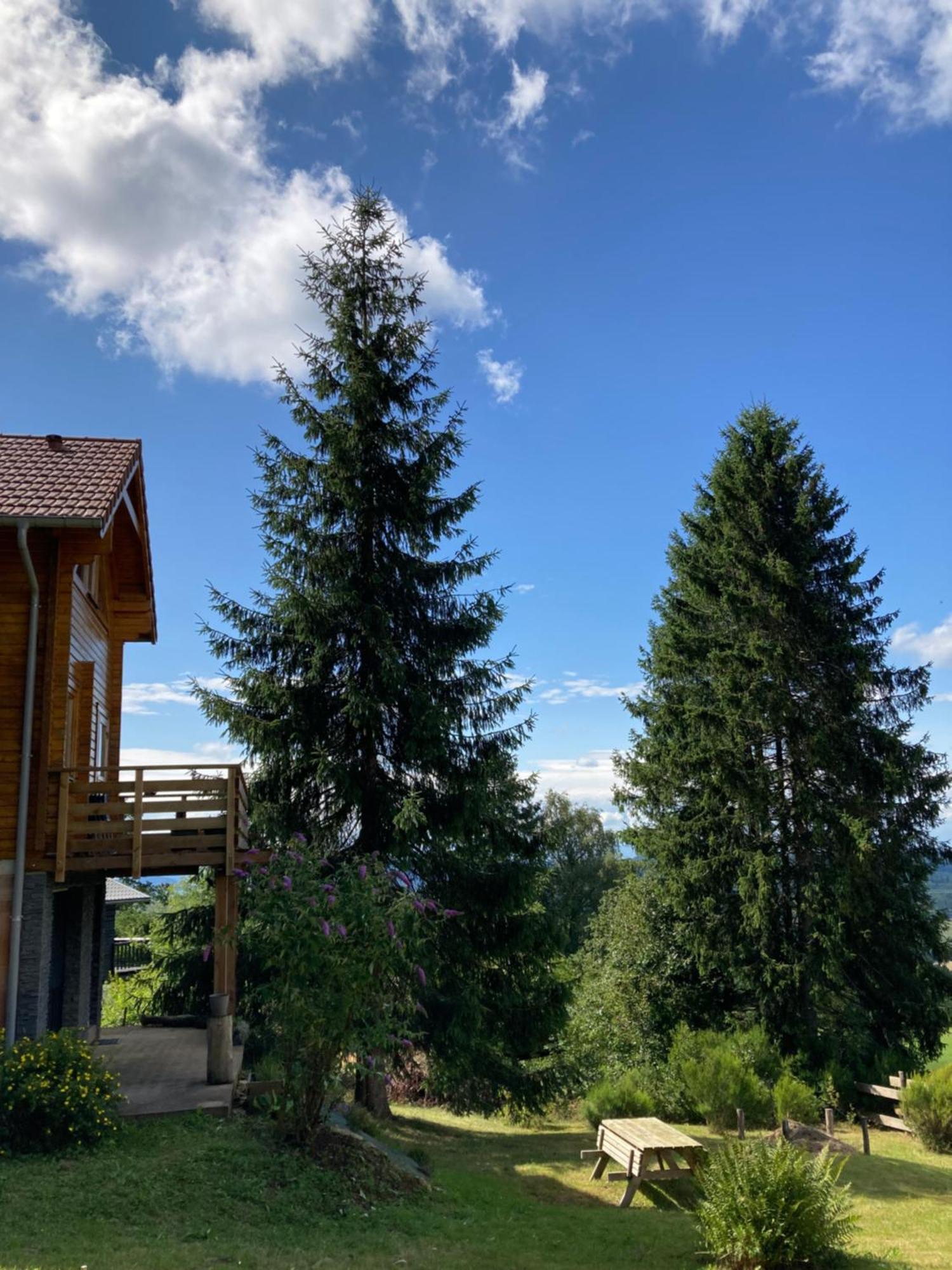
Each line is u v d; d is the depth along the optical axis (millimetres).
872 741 21406
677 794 23250
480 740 15664
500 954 15688
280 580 15055
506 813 16609
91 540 11945
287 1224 7949
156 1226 7445
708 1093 15984
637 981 22766
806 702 21594
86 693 14023
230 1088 10742
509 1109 17672
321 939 9320
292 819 15148
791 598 22125
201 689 15125
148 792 11648
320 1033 9344
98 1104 9148
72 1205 7609
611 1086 16047
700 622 23984
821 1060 19938
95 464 13094
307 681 15398
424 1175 10570
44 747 11430
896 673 22328
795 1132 14141
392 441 15914
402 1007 11242
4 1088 9000
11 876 11109
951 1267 8289
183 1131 9461
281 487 15836
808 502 22734
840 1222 8242
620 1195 11094
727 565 22875
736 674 21812
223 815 11781
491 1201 10211
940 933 21375
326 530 15852
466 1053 15055
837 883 20328
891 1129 17141
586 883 44344
